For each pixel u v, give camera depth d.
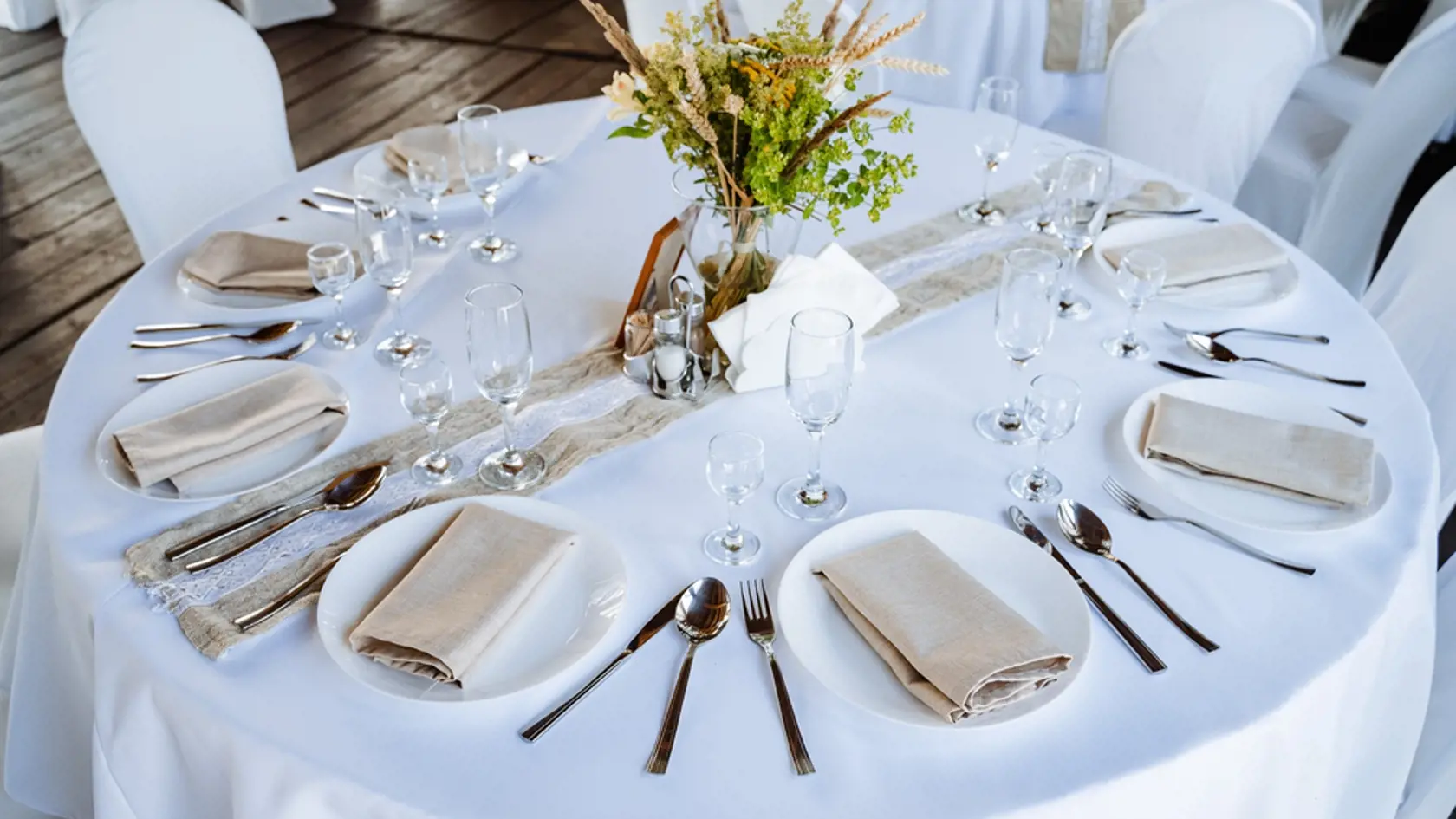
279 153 2.36
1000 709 1.04
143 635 1.13
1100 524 1.27
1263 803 1.13
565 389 1.51
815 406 1.22
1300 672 1.11
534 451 1.40
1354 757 1.31
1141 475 1.37
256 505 1.30
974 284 1.74
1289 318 1.66
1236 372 1.54
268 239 1.75
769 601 1.19
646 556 1.24
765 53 1.40
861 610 1.12
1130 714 1.06
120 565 1.21
